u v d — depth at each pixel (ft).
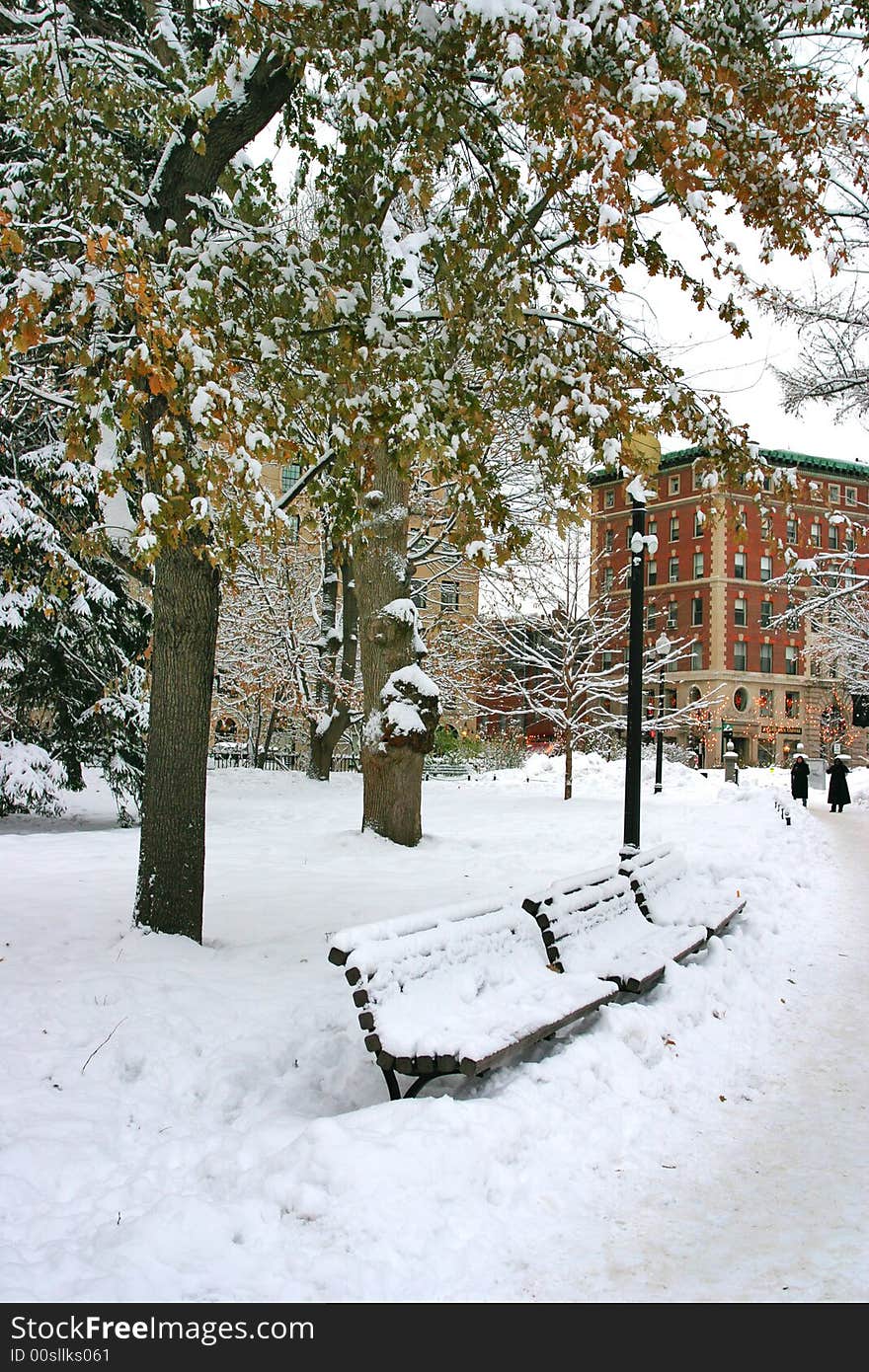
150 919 24.57
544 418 23.06
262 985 21.29
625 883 26.07
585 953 21.34
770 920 32.27
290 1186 12.66
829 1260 11.98
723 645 196.44
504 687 84.53
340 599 92.53
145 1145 15.12
